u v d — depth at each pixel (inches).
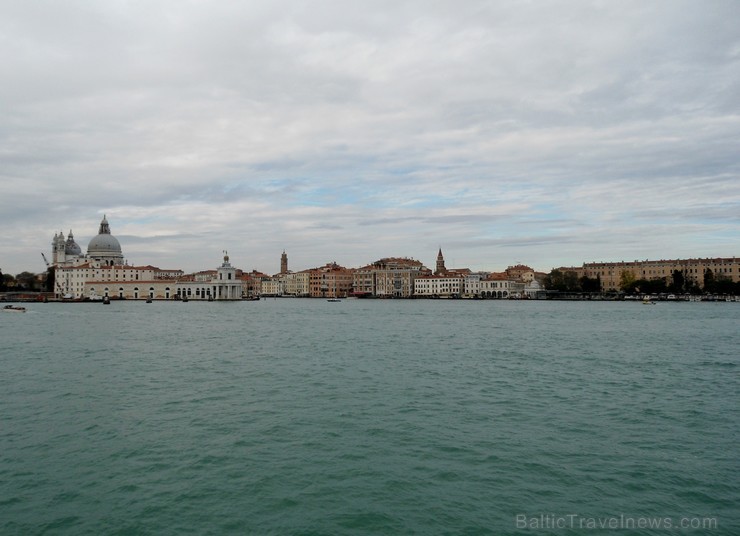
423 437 1300.4
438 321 5669.3
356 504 959.0
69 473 1083.9
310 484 1035.9
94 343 3408.0
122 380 2021.4
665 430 1358.3
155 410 1549.0
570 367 2340.1
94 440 1277.1
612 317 6368.1
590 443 1256.2
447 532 873.5
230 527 887.7
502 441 1268.5
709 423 1419.8
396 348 3080.7
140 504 959.0
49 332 4296.3
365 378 2058.3
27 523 896.3
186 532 873.5
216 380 2018.9
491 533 871.1
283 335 3971.5
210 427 1380.4
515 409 1562.5
